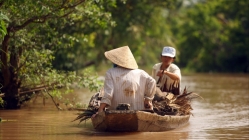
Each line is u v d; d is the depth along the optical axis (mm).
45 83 25969
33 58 25641
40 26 25312
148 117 18891
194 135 19359
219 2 95250
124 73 19188
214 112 26797
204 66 100000
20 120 22828
